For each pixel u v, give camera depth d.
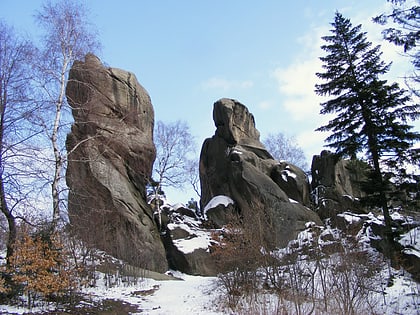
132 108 28.09
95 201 22.77
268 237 22.41
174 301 17.75
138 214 25.31
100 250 21.25
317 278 18.25
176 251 25.64
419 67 13.49
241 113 35.81
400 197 19.97
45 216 15.84
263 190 28.78
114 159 25.72
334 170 31.47
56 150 16.94
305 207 29.20
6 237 16.62
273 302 16.47
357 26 22.36
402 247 19.19
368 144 20.14
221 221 29.14
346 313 14.45
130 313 14.97
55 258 14.45
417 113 19.47
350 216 26.52
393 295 16.70
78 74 21.59
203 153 36.09
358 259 17.69
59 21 18.81
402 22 13.05
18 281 13.02
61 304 14.23
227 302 16.94
